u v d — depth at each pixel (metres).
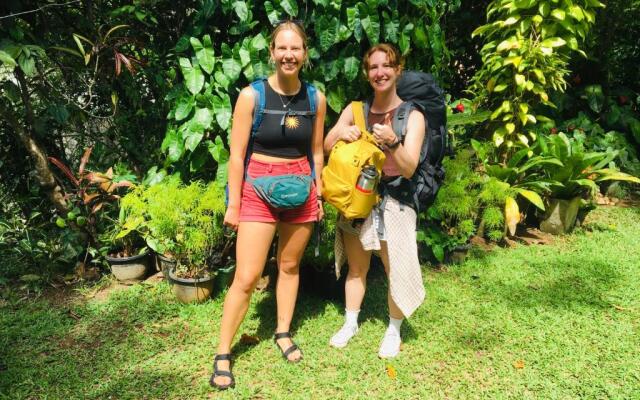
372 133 2.57
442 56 3.86
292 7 2.95
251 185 2.44
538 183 4.29
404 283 2.56
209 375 2.58
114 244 3.61
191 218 3.23
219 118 3.21
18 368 2.59
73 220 3.49
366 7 3.01
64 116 3.37
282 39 2.26
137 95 3.91
